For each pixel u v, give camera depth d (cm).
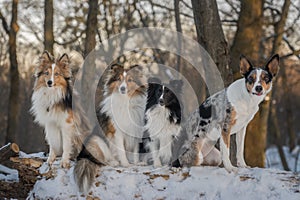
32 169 719
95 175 667
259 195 619
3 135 2297
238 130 665
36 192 691
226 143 652
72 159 712
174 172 659
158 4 1500
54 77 687
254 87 623
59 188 675
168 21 1617
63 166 691
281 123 3111
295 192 616
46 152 882
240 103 640
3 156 787
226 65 873
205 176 647
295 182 627
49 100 692
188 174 654
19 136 2177
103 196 657
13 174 818
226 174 645
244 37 1130
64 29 1598
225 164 654
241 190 629
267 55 1702
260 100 648
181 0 1355
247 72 649
